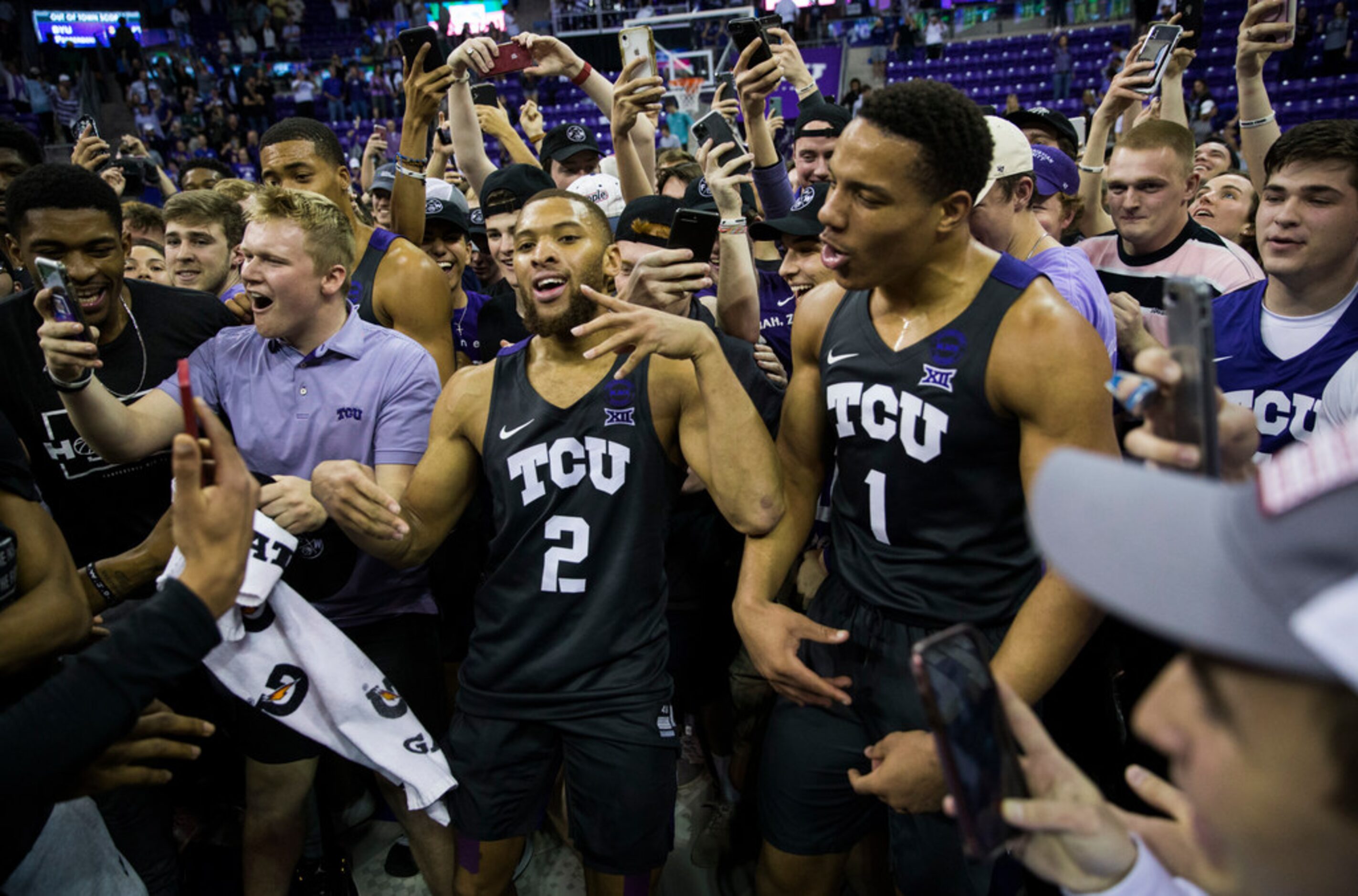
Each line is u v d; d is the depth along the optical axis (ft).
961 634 3.09
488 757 6.78
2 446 5.08
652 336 5.81
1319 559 1.71
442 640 9.61
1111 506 2.09
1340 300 7.47
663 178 13.53
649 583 6.79
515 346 6.98
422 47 10.03
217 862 8.54
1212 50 46.80
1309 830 2.05
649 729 6.65
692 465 6.52
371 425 7.31
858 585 6.45
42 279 6.09
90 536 7.97
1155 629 1.97
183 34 62.23
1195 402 2.71
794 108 32.68
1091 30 52.16
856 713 6.48
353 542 6.66
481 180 13.07
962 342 5.61
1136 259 10.48
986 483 5.83
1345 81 42.09
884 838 7.58
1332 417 7.21
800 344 6.71
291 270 6.97
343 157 10.63
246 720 7.10
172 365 8.16
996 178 7.57
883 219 5.30
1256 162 11.35
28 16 59.00
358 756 6.63
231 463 4.02
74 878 5.17
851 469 6.35
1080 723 7.85
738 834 8.62
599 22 50.37
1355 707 1.88
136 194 15.75
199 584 3.96
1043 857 3.00
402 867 8.58
